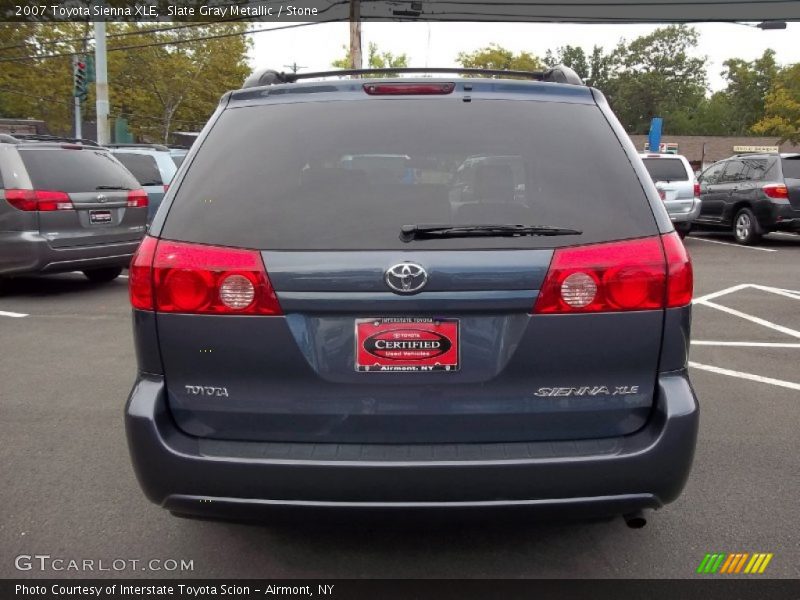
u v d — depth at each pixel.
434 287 2.52
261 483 2.56
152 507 3.61
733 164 16.25
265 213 2.63
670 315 2.62
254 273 2.55
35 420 4.83
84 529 3.40
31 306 8.56
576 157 2.74
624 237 2.61
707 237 17.14
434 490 2.53
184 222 2.66
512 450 2.59
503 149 2.75
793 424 4.77
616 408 2.64
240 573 3.05
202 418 2.66
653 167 15.15
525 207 2.64
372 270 2.52
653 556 3.16
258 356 2.59
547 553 3.19
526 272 2.53
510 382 2.59
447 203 2.65
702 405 5.16
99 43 20.22
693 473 3.99
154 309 2.63
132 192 9.66
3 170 8.57
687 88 93.88
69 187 8.91
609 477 2.56
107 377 5.80
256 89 2.98
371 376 2.58
